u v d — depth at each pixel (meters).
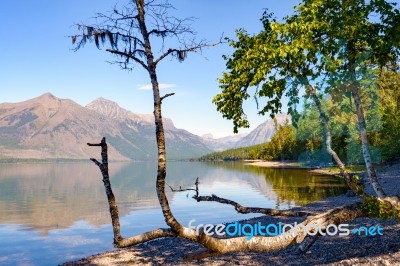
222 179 93.50
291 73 10.59
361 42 11.36
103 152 5.89
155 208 43.25
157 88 5.76
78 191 80.12
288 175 86.56
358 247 14.42
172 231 5.96
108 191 5.96
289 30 10.23
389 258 9.98
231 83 11.27
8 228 32.62
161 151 5.83
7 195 70.88
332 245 15.38
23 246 25.02
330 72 10.87
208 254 6.44
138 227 30.70
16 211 45.62
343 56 11.07
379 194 11.14
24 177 156.88
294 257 14.62
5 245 25.25
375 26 11.20
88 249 23.56
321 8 10.98
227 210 36.53
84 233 29.62
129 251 19.84
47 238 27.84
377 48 11.08
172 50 5.84
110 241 26.06
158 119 5.81
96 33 5.56
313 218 8.40
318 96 10.88
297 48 9.88
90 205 50.94
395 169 54.25
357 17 10.60
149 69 5.76
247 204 39.38
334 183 58.34
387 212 8.85
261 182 72.00
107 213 41.69
